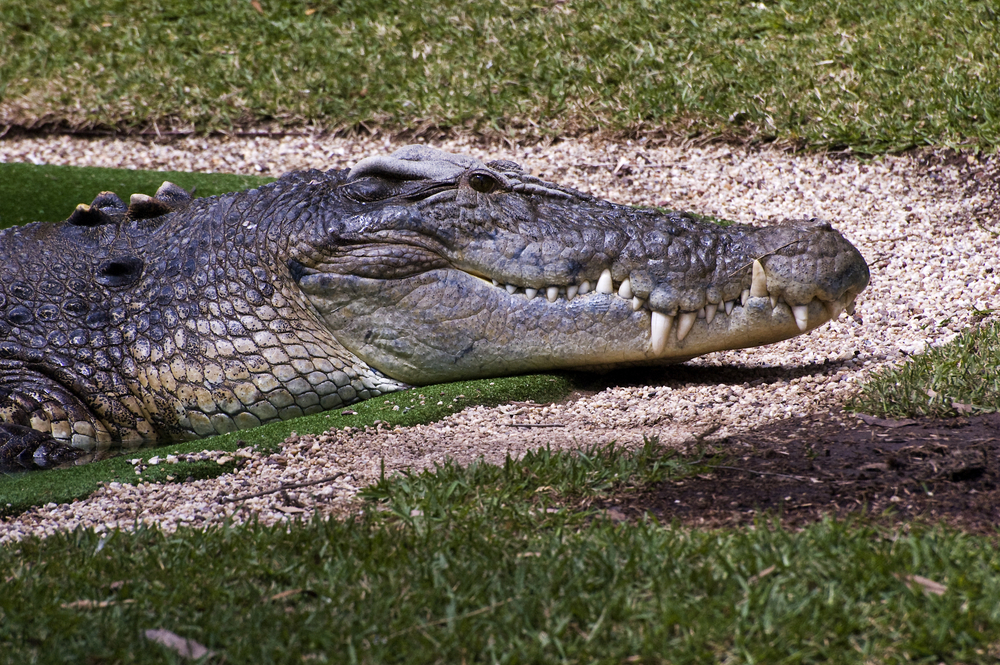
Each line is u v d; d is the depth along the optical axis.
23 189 29.75
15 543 12.42
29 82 38.94
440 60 38.25
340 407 18.80
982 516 11.44
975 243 26.00
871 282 24.53
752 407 16.42
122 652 9.62
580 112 34.91
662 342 17.69
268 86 37.75
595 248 17.52
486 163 18.72
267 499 13.73
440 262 18.06
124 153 34.97
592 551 10.94
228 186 31.00
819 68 35.47
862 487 12.35
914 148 31.22
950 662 8.87
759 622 9.52
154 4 43.44
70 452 17.72
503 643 9.52
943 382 15.71
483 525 11.95
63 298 18.70
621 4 40.34
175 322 18.47
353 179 18.83
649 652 9.16
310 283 18.31
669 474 13.28
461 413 17.22
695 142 33.22
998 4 36.75
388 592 10.48
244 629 9.93
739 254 17.42
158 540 12.28
